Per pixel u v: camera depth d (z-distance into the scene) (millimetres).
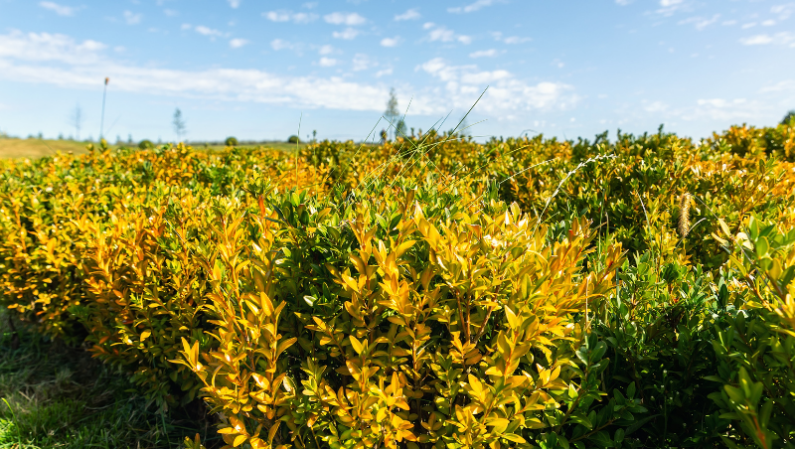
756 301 1423
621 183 3662
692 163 3713
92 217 3691
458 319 1738
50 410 3297
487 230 1758
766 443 1106
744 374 1129
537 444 1621
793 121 5340
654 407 1741
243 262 1801
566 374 1585
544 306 1574
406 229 1675
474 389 1471
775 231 1354
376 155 5312
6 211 4043
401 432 1550
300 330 1973
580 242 1749
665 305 1878
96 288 2916
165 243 2875
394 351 1655
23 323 4750
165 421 3191
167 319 2836
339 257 1811
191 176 5367
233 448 1766
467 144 6191
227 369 1651
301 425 1734
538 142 5992
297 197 1923
